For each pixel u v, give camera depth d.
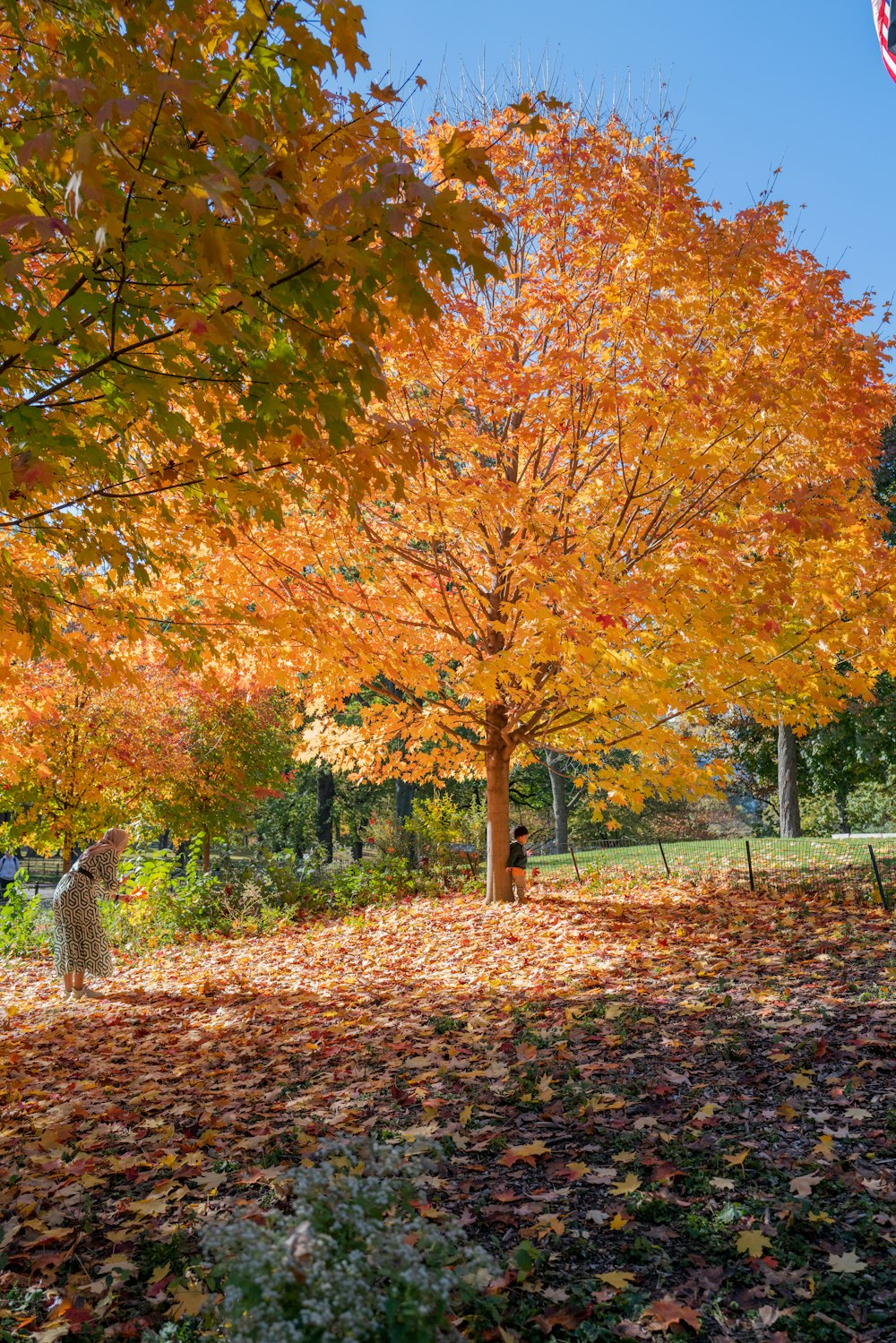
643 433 8.09
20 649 5.26
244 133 3.21
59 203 3.66
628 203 7.88
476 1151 4.05
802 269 8.56
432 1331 2.05
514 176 9.07
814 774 27.25
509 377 7.66
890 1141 3.67
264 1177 3.88
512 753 11.92
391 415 8.05
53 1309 3.00
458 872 16.08
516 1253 2.81
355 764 12.41
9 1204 3.91
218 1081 5.61
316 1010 7.34
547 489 9.13
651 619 8.96
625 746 9.53
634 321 7.43
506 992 7.12
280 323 3.76
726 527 7.92
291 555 8.51
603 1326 2.72
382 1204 2.38
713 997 6.12
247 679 9.27
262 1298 2.01
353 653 8.79
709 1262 3.03
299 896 14.40
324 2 3.32
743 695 9.70
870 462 8.95
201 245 3.07
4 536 6.05
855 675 8.91
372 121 3.66
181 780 15.48
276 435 3.88
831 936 7.82
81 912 8.99
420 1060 5.48
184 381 3.96
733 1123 4.05
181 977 9.65
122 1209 3.76
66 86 2.68
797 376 7.61
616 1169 3.73
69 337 3.75
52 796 14.12
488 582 10.82
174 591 7.42
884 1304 2.71
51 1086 5.87
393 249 3.34
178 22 3.04
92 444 3.75
